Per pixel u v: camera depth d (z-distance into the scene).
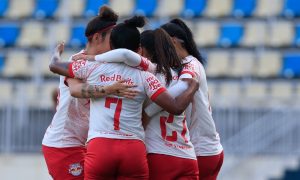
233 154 51.34
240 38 62.41
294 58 61.16
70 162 22.59
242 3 63.75
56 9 64.00
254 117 51.62
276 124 51.53
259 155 51.31
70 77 21.02
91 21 21.53
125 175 20.61
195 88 21.00
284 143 51.38
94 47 21.52
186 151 21.41
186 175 21.42
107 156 20.36
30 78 60.59
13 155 52.12
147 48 21.50
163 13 63.47
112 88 20.34
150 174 21.28
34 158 52.09
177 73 21.45
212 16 63.38
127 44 20.88
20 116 52.19
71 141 22.61
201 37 62.50
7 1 64.50
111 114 20.48
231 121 51.53
